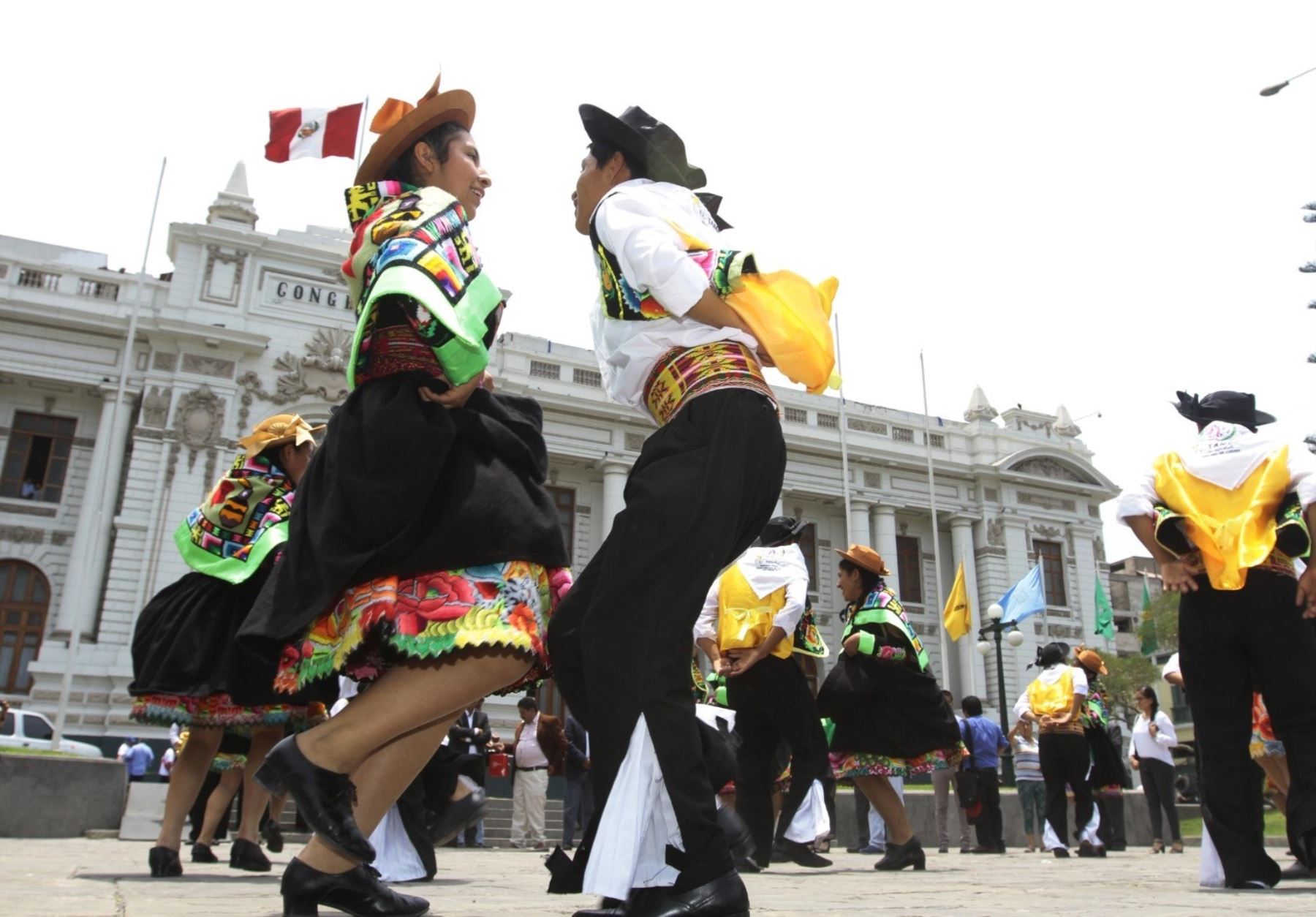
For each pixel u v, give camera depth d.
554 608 2.08
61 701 19.33
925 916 2.12
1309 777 3.20
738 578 4.94
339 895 1.96
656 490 1.83
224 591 3.74
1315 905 2.48
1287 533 3.34
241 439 3.85
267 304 24.78
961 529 31.42
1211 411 3.71
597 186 2.31
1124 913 2.21
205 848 4.98
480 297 2.01
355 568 1.78
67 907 2.12
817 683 27.88
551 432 26.73
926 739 5.10
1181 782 20.22
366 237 2.04
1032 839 10.12
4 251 26.61
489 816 13.64
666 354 2.06
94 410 23.64
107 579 21.88
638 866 1.64
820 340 2.05
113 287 24.33
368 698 1.79
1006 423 33.88
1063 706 8.07
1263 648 3.34
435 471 1.85
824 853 8.34
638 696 1.70
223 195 25.50
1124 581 58.75
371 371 1.99
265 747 4.32
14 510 22.61
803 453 29.89
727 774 1.92
